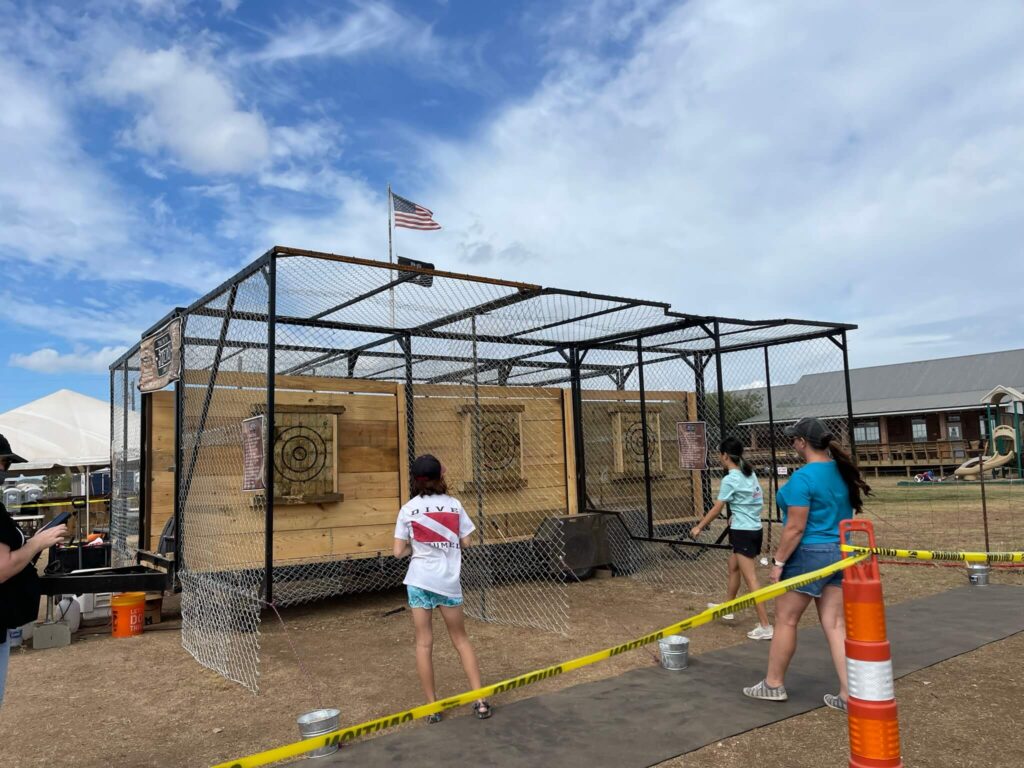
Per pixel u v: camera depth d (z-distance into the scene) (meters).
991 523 14.56
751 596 3.24
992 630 6.17
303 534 8.02
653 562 10.84
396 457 8.86
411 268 6.63
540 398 10.29
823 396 41.28
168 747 4.34
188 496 7.81
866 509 18.16
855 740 2.69
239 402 7.04
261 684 5.55
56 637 7.00
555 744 4.02
